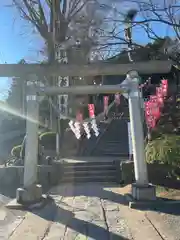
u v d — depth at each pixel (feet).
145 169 26.73
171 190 29.94
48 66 26.76
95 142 60.54
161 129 38.58
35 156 26.66
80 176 40.34
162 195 28.40
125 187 34.06
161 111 38.96
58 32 33.76
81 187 35.32
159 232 18.39
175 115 41.39
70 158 50.78
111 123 69.00
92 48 29.99
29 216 22.36
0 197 30.96
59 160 47.06
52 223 20.57
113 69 26.81
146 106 37.11
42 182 37.45
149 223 20.31
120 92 28.02
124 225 19.98
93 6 29.35
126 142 60.03
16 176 38.01
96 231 18.78
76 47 29.71
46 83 33.30
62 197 29.55
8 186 37.42
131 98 27.40
